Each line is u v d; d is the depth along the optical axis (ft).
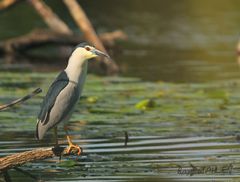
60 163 37.68
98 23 93.04
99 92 56.29
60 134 43.91
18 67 69.05
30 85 58.65
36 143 41.68
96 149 40.47
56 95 33.68
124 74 65.67
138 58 75.10
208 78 63.31
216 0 107.96
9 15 93.66
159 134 43.78
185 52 79.00
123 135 43.52
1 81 60.29
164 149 40.45
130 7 102.89
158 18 97.50
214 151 39.96
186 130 44.78
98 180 34.53
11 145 41.11
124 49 80.59
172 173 35.78
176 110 50.31
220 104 52.37
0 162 32.01
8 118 47.37
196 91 57.06
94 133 44.01
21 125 45.57
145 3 105.19
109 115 48.70
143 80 62.18
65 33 75.36
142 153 39.58
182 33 89.61
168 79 62.69
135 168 36.65
